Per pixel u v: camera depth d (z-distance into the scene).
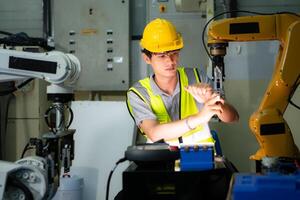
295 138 2.67
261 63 2.75
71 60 1.50
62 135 1.46
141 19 3.20
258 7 3.13
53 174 1.45
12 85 2.48
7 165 1.33
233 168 1.12
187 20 3.09
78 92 3.27
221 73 1.79
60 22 3.14
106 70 3.11
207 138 1.87
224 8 3.09
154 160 1.07
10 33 3.20
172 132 1.61
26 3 3.32
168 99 1.91
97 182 2.83
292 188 0.78
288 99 1.75
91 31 3.12
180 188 1.00
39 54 1.46
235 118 1.77
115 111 2.94
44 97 2.98
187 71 2.00
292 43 1.65
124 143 2.87
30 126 2.90
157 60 1.81
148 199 1.01
